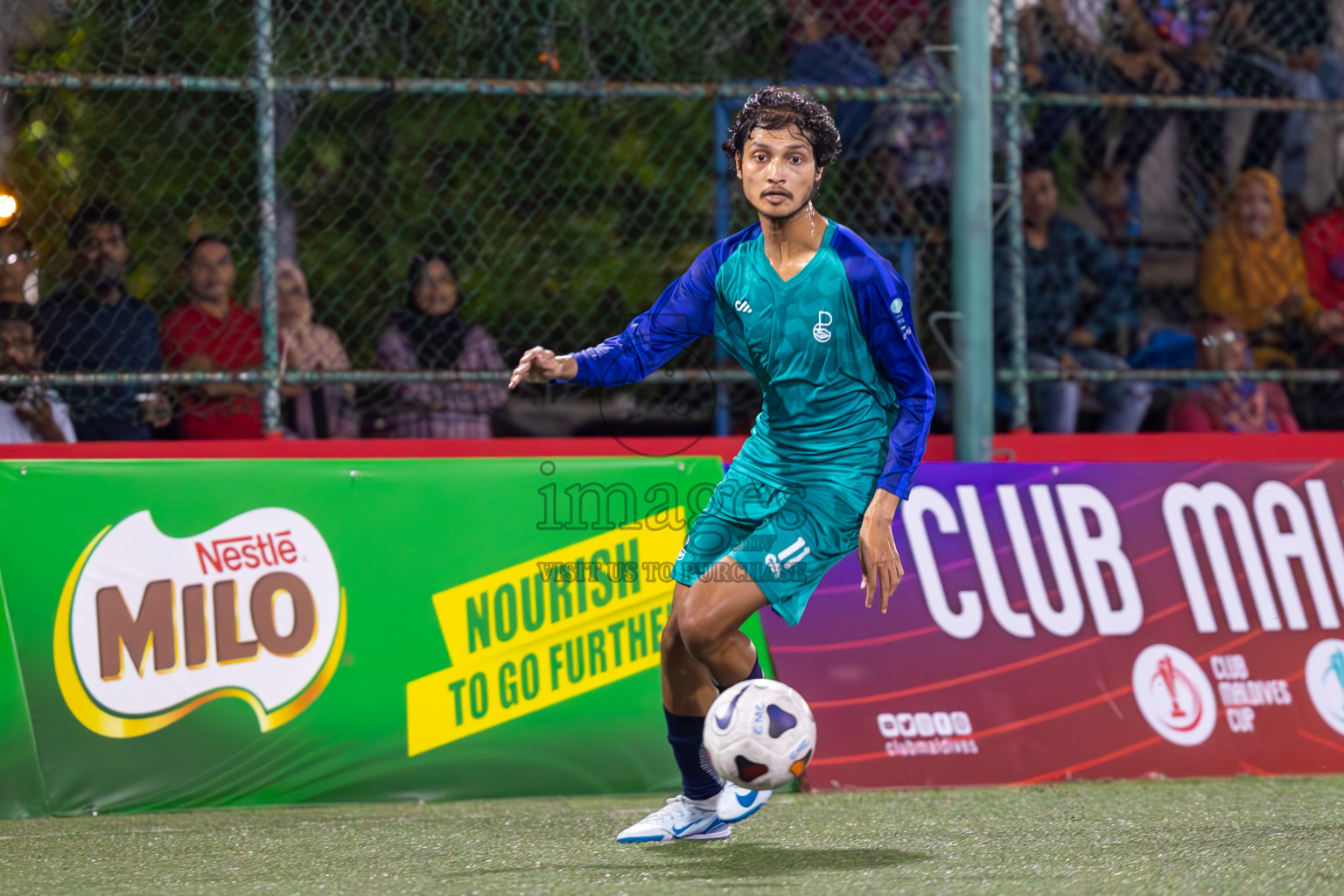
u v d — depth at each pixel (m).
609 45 12.97
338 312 12.95
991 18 13.36
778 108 7.44
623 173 13.07
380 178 12.88
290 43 12.48
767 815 9.43
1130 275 14.00
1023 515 11.24
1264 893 6.73
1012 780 10.66
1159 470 11.55
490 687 10.40
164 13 12.27
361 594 10.37
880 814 9.41
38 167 12.18
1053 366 13.20
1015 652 10.95
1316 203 14.58
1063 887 6.89
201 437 12.23
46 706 9.88
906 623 10.86
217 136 12.59
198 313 12.12
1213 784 10.59
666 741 10.54
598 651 10.59
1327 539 11.70
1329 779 10.82
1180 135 14.45
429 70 12.84
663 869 7.55
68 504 10.14
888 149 13.02
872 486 7.79
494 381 11.68
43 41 12.07
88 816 9.75
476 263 12.90
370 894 7.01
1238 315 14.02
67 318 11.80
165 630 10.09
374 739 10.19
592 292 13.05
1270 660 11.31
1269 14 14.50
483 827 9.14
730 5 13.09
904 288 7.62
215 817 9.66
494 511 10.64
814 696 10.58
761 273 7.70
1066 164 14.16
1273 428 13.71
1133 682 11.05
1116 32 14.06
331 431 12.46
